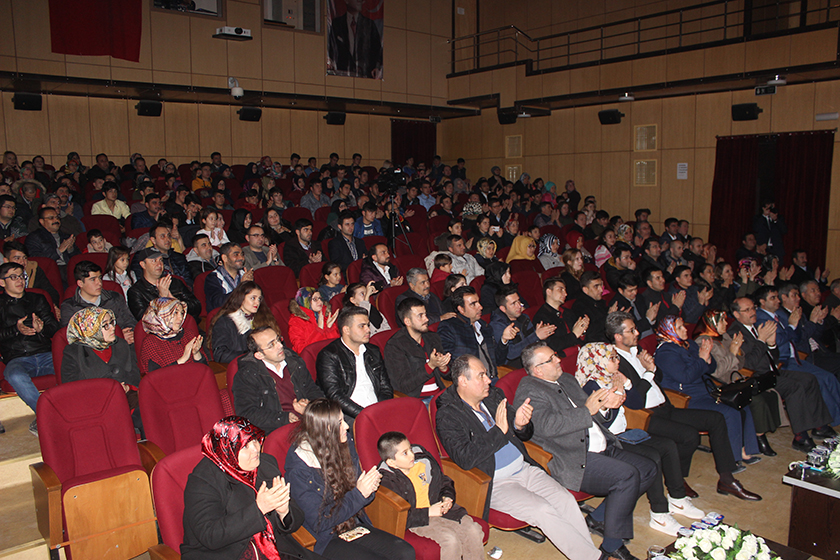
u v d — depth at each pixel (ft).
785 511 12.15
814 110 31.35
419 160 48.42
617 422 11.90
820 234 31.60
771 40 29.50
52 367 13.39
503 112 41.39
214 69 36.73
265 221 24.54
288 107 42.14
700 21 36.73
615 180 39.45
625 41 40.45
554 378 11.44
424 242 26.94
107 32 32.96
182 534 7.92
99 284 13.64
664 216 37.45
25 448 11.57
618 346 12.92
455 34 46.68
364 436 9.87
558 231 30.78
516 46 46.26
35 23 31.22
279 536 8.29
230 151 40.55
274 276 18.86
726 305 21.54
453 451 9.99
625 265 23.34
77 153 34.45
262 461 8.31
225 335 13.51
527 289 21.02
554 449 11.09
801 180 31.94
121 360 11.85
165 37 34.99
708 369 14.39
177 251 20.67
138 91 34.53
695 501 12.53
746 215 34.04
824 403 15.11
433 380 13.75
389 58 43.65
